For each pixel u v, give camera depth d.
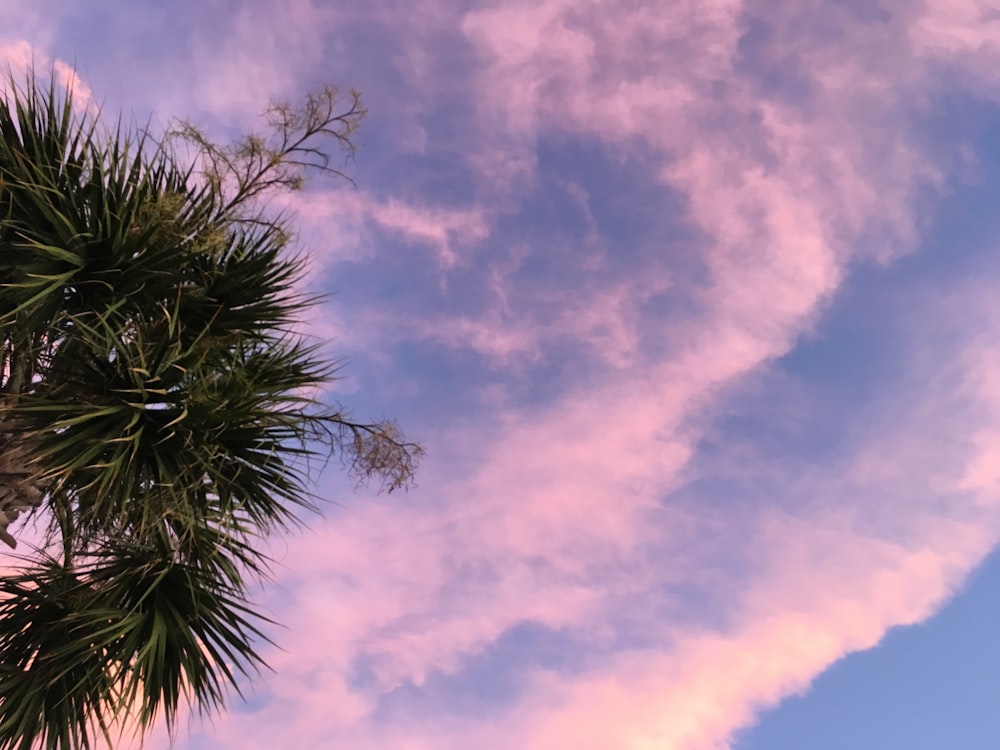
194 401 3.97
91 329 3.77
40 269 3.81
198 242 4.41
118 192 4.06
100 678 3.95
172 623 4.12
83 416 3.64
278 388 4.46
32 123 3.97
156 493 4.07
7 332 3.89
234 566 4.45
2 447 3.96
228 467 4.26
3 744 3.81
